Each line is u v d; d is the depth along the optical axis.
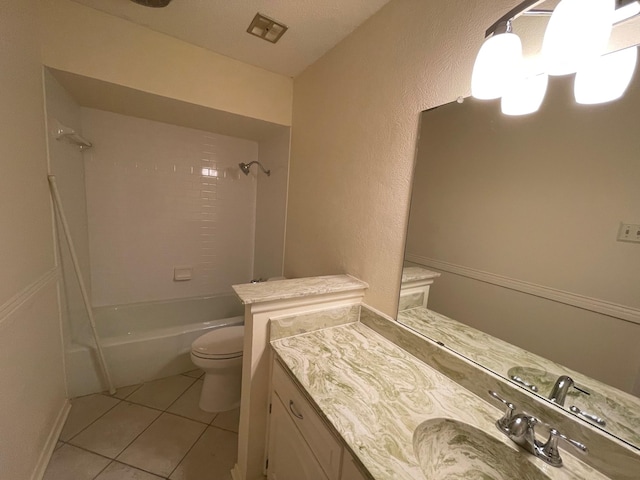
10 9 1.09
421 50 1.09
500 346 0.87
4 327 1.01
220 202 2.70
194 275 2.68
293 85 2.08
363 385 0.90
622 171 0.63
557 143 0.73
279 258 2.35
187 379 2.02
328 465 0.76
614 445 0.62
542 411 0.74
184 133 2.44
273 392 1.14
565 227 0.72
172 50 1.67
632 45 0.62
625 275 0.63
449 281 1.01
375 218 1.32
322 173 1.72
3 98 1.03
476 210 0.92
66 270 1.71
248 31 1.55
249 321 1.14
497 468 0.71
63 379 1.64
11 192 1.08
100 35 1.49
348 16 1.35
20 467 1.11
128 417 1.65
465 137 0.95
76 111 1.92
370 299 1.35
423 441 0.74
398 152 1.20
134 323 2.38
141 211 2.36
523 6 0.63
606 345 0.66
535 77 0.77
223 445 1.50
